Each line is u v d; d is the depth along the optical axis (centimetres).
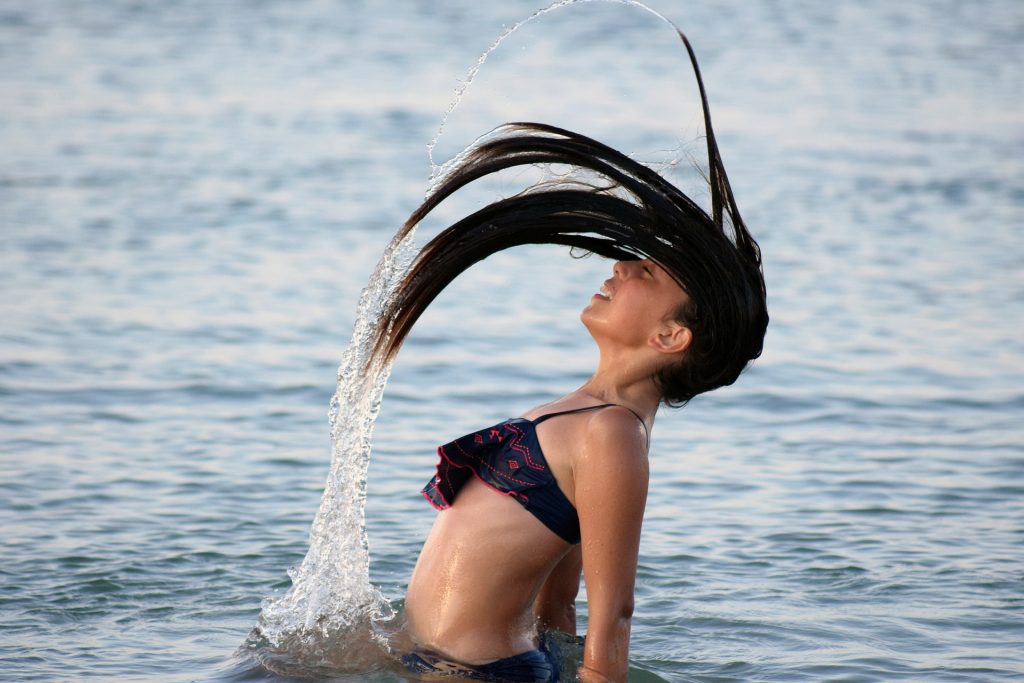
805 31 9281
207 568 1455
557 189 1133
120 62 7375
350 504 1192
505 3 10012
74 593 1357
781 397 2381
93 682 1092
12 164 4769
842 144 5512
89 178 4553
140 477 1825
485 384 2441
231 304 3042
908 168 5019
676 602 1382
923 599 1398
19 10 9144
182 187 4475
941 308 3103
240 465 1900
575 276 3509
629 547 1014
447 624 1056
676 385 1078
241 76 7081
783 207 4319
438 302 3178
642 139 5225
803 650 1244
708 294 1044
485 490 1066
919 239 3884
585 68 7425
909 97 6775
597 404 1062
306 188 4519
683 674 1171
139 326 2806
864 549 1573
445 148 5291
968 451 2041
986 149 5431
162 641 1212
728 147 5400
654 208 1058
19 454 1923
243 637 1227
